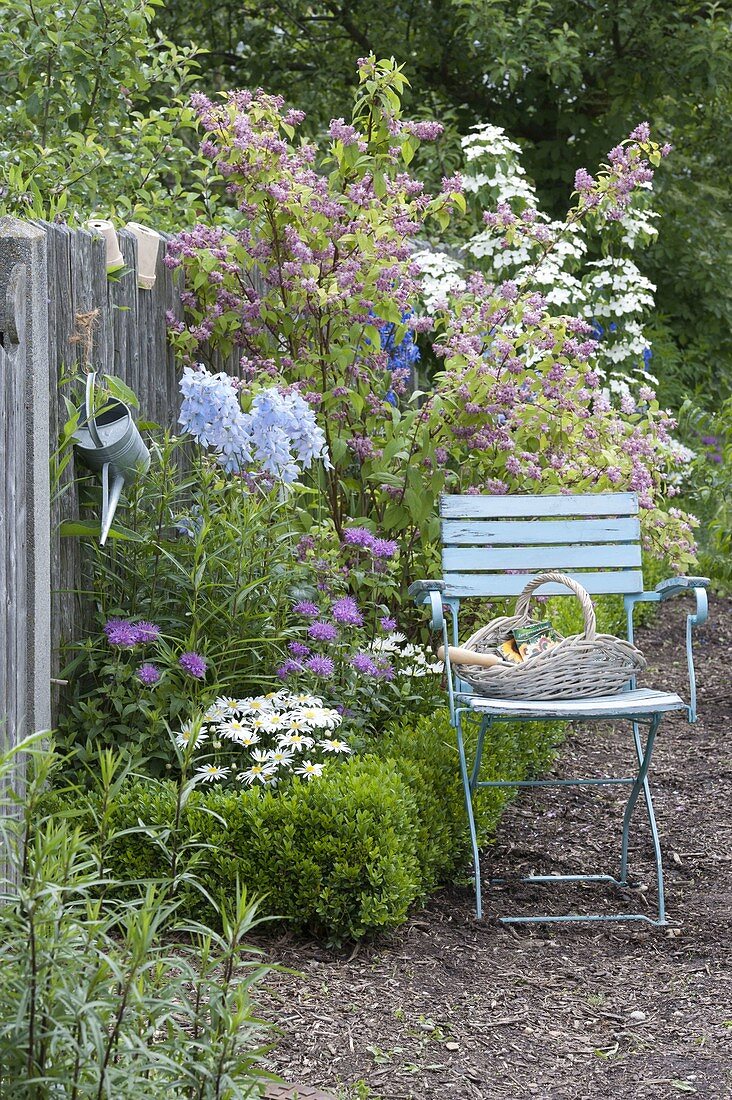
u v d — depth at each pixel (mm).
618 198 5117
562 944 3469
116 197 5770
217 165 4832
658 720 3688
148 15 5723
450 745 4129
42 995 1798
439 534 4973
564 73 11148
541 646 3979
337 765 3705
